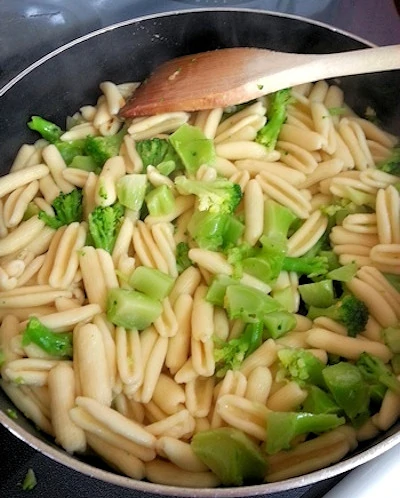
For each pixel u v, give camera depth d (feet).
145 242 1.15
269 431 0.92
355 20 1.55
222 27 1.34
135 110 1.27
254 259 1.11
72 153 1.30
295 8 1.55
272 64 1.23
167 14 1.31
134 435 0.94
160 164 1.22
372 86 1.33
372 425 0.96
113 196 1.17
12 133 1.30
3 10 1.43
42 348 1.02
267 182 1.22
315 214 1.20
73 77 1.34
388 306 1.08
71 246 1.14
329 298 1.12
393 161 1.25
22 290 1.10
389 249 1.12
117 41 1.33
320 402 0.97
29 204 1.23
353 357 1.04
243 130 1.25
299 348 1.05
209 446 0.92
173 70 1.29
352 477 0.93
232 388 1.00
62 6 1.46
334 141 1.26
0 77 1.40
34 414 0.98
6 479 0.99
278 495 0.97
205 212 1.13
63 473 0.99
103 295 1.08
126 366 1.00
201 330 1.03
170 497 0.96
